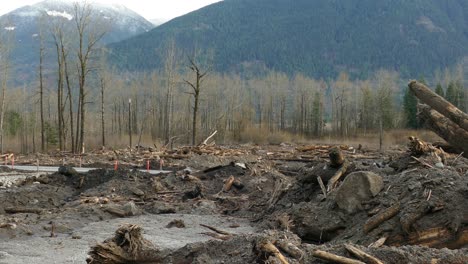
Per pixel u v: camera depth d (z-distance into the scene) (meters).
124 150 41.03
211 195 19.62
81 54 41.78
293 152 37.38
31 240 13.34
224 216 17.31
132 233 10.09
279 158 34.09
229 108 71.75
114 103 74.75
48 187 20.95
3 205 18.08
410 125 74.62
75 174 22.66
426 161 14.30
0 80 54.62
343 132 76.88
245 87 98.25
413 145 14.95
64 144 46.25
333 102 90.62
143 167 31.97
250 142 62.00
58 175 22.59
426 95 15.88
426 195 11.41
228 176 21.23
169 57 62.25
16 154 44.06
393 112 76.31
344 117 83.69
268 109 88.19
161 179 21.64
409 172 13.02
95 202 18.61
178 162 32.53
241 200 18.69
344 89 86.94
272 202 17.02
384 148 46.97
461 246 10.80
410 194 11.96
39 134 63.16
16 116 64.12
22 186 21.59
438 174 12.30
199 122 60.91
